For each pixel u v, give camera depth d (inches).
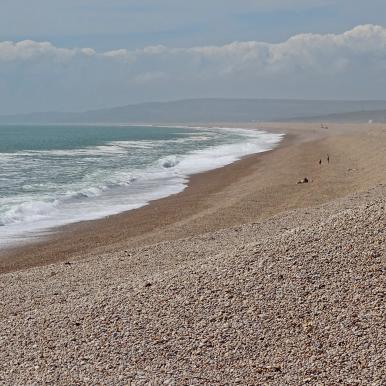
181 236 915.4
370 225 543.2
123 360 410.3
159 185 1628.9
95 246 907.4
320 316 430.9
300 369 381.4
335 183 1411.2
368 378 364.8
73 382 386.0
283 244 547.5
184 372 389.7
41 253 872.9
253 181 1601.9
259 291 472.7
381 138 2615.7
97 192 1483.8
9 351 444.1
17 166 2193.7
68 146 3777.1
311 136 4247.0
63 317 492.7
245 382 374.3
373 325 411.8
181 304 474.6
